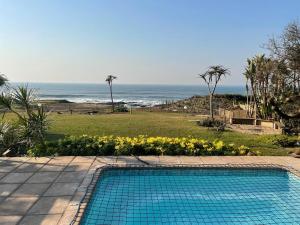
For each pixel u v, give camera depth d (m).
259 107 26.64
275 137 13.29
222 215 6.07
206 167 8.14
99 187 7.14
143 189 7.18
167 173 8.08
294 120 18.78
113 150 9.40
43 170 7.65
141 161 8.59
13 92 9.48
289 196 7.01
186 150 9.48
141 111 41.12
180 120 23.77
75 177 7.12
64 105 57.66
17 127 9.77
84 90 191.88
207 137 14.73
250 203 6.63
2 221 4.91
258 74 25.05
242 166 8.27
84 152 9.29
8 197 5.91
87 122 21.03
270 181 7.85
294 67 17.81
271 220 5.92
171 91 189.00
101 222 5.58
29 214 5.18
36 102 9.66
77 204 5.58
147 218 5.81
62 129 16.86
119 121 22.09
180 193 7.02
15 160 8.57
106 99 101.25
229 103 49.06
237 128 20.05
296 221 5.89
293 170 8.14
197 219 5.88
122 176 7.93
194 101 55.31
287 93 19.09
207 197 6.87
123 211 6.06
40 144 9.47
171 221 5.76
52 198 5.86
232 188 7.38
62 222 4.89
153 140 9.90
